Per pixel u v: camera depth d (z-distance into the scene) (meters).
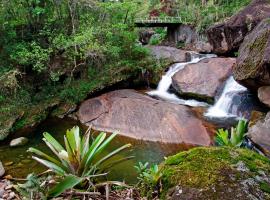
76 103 8.91
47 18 9.60
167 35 19.50
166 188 2.13
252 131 5.74
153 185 2.26
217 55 12.91
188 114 7.39
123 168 5.32
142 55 11.02
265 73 6.14
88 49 9.10
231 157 2.14
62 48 9.31
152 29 22.02
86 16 10.16
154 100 8.36
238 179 1.97
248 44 7.01
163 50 12.67
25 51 8.42
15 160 5.91
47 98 8.99
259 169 2.05
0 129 7.35
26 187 2.33
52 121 8.34
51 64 9.33
